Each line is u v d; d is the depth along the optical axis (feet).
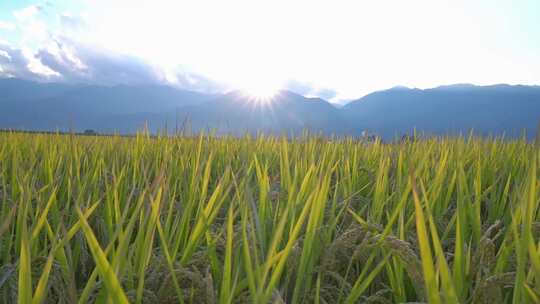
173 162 14.33
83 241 7.91
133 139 21.15
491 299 5.15
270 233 8.17
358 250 6.44
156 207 6.34
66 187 11.93
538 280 4.27
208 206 7.66
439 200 10.12
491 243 6.03
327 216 9.20
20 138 24.54
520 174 13.42
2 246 8.56
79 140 21.52
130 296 5.47
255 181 12.76
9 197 9.63
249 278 5.23
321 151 17.17
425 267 4.02
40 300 4.52
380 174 10.58
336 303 6.77
